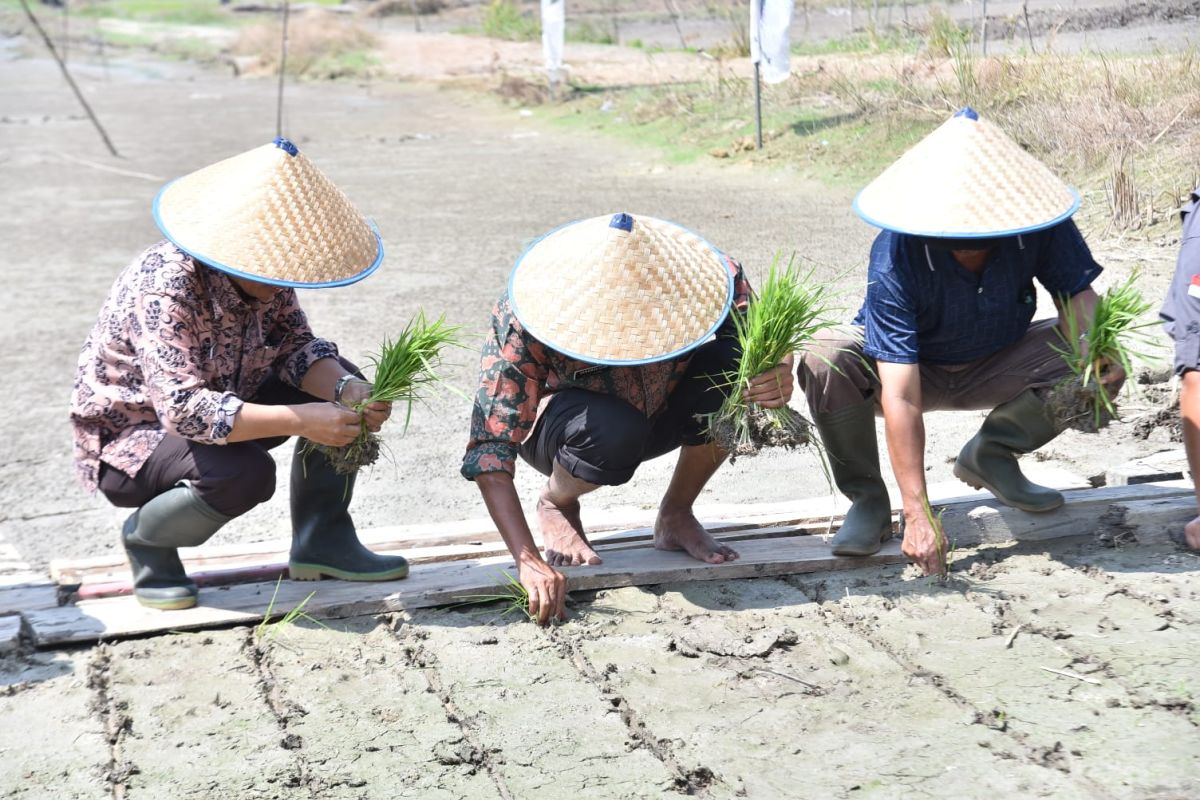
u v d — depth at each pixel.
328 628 3.80
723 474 5.38
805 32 17.38
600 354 3.55
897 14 16.61
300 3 41.66
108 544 5.00
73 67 33.91
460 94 21.70
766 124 13.62
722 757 3.11
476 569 4.11
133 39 39.12
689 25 24.59
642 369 3.83
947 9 14.80
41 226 12.34
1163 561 4.03
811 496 5.09
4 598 4.01
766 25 12.70
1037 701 3.27
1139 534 4.15
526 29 27.70
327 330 7.85
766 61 12.79
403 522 5.05
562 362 3.83
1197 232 3.90
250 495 3.65
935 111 11.65
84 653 3.67
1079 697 3.28
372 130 18.62
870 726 3.20
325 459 3.91
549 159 14.66
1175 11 12.56
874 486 4.14
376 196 12.95
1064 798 2.87
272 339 3.89
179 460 3.61
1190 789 2.87
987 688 3.35
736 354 3.86
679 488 4.15
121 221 12.50
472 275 9.19
